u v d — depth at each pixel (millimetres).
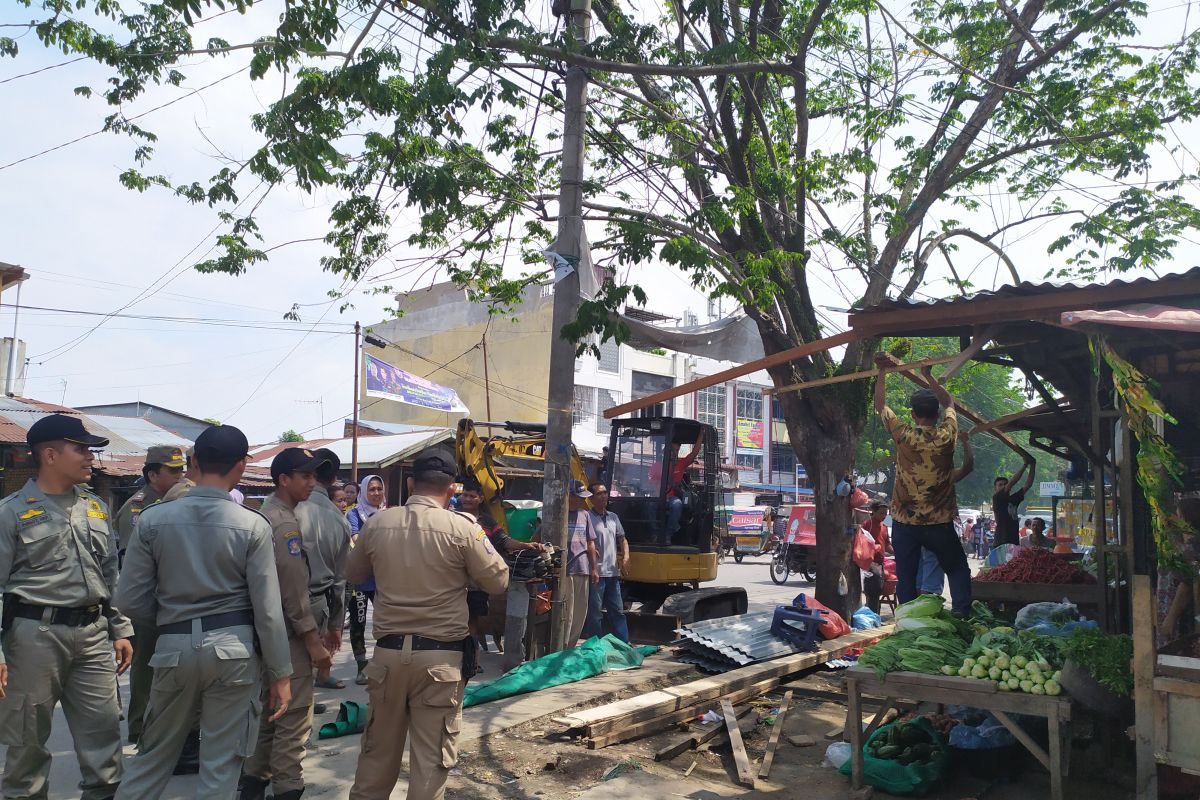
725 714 6504
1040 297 5012
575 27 9094
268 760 4594
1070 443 9938
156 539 3787
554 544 8477
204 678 3695
